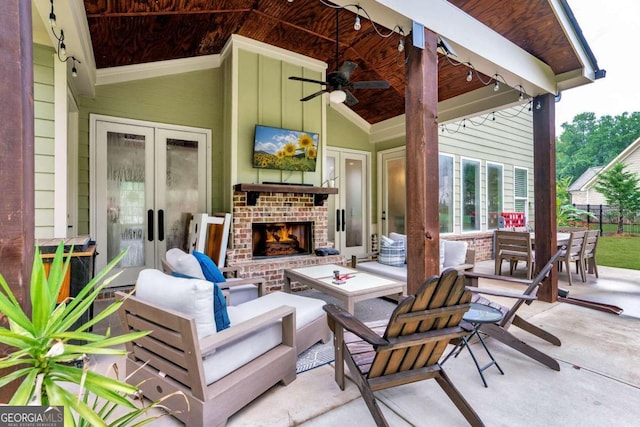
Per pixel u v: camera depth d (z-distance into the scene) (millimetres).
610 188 12328
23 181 1080
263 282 3314
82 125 4227
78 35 2859
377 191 7156
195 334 1557
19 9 1093
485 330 2531
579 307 3762
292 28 4332
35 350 865
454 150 6797
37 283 903
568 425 1746
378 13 2348
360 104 6402
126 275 4504
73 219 4121
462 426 1743
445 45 2732
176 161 4816
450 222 6730
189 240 4762
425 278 2410
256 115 4824
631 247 8688
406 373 1807
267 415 1820
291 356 2172
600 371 2322
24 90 1099
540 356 2371
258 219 4715
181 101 4832
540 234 4023
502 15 3201
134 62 4406
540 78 3785
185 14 3598
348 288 3045
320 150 5453
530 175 8664
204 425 1581
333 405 1921
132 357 1986
